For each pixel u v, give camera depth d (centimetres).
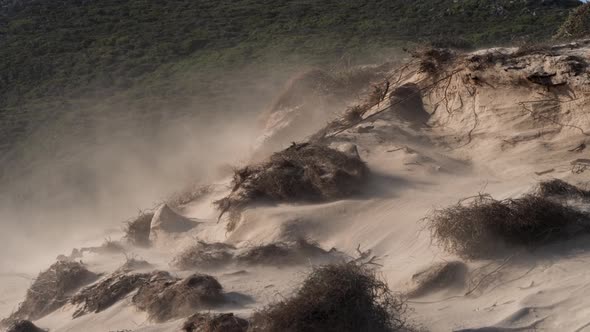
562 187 1867
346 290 1427
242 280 1856
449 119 2636
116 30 12375
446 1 12044
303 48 10525
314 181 2250
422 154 2406
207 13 13012
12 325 1877
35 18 12875
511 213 1680
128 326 1747
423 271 1656
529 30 9988
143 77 10400
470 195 2055
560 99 2378
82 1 13625
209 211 2569
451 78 2686
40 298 2141
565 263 1586
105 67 10800
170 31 12206
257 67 9925
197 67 10394
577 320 1390
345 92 3175
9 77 10650
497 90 2525
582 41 2595
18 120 8925
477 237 1667
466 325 1448
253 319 1484
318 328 1403
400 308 1486
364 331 1416
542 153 2289
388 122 2666
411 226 1948
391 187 2230
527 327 1408
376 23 11525
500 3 11500
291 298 1462
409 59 3216
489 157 2380
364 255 1897
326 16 12262
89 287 2053
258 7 13150
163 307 1742
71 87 10131
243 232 2175
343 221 2095
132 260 2120
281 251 1947
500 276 1598
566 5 11450
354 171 2262
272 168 2347
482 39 9725
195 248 2066
